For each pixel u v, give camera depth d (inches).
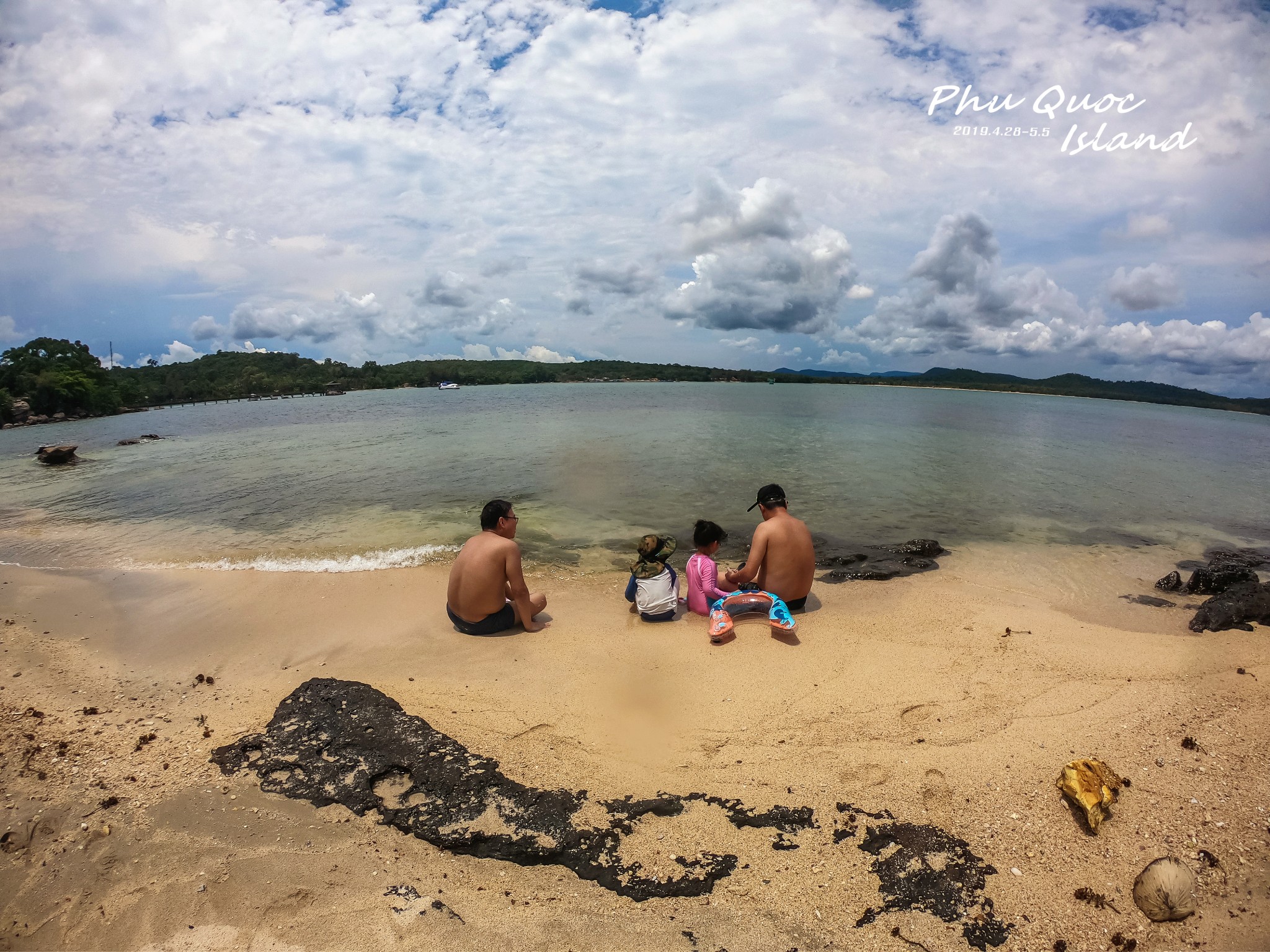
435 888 123.1
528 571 337.1
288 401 3489.2
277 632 251.4
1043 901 114.8
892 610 272.1
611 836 133.8
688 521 443.2
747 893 119.5
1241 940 104.0
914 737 167.2
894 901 116.3
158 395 4035.4
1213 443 1050.7
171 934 112.8
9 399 2062.0
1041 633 241.8
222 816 142.0
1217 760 147.4
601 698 191.3
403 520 445.1
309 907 118.1
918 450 818.8
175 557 362.0
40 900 120.3
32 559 360.8
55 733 176.6
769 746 165.2
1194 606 286.0
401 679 207.2
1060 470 674.2
